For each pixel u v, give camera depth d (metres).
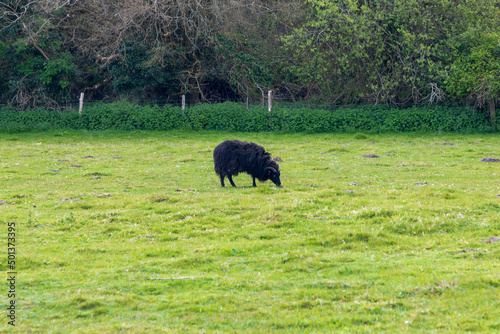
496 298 11.65
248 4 55.72
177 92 60.28
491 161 33.22
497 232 17.70
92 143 43.72
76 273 14.73
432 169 30.62
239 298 12.58
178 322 11.25
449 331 9.99
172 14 54.19
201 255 16.16
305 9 55.59
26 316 11.66
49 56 56.97
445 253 15.96
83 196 24.19
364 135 45.53
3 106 53.97
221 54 55.84
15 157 36.12
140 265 15.45
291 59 56.28
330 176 29.14
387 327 10.44
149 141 44.72
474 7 48.94
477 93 47.12
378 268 14.67
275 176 26.28
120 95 58.50
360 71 52.38
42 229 19.23
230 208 21.59
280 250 16.80
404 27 49.72
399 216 19.58
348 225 19.08
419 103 52.06
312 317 11.18
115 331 10.70
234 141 26.66
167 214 21.03
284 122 48.75
